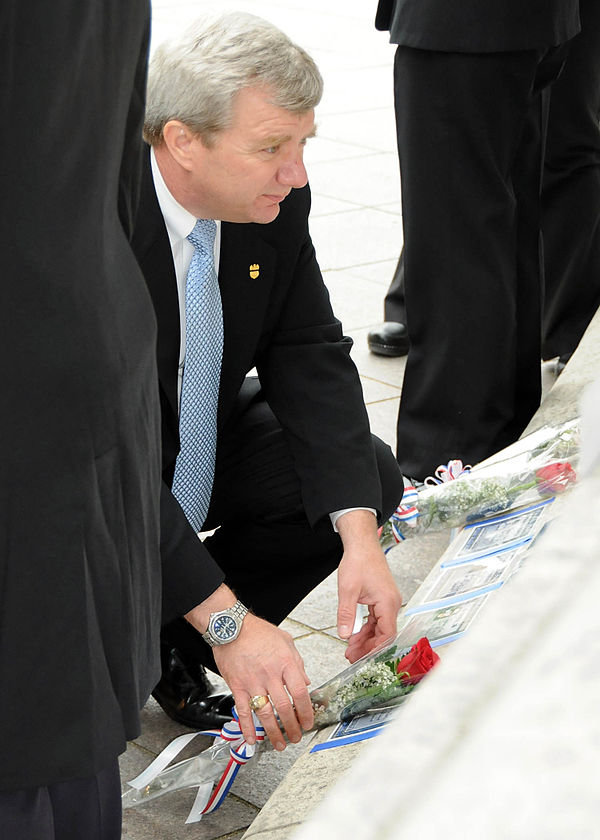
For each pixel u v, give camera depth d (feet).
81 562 3.04
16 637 3.03
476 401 9.70
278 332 6.63
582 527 0.73
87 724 3.15
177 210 5.81
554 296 12.04
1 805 3.23
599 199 11.60
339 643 7.81
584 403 0.91
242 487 6.79
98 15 2.61
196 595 5.22
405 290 9.77
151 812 6.09
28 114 2.58
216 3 34.42
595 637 0.64
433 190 9.32
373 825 0.60
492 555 6.45
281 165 5.51
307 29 32.63
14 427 2.87
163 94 5.42
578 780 0.58
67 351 2.84
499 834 0.57
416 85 9.13
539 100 9.37
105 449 3.05
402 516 7.14
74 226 2.76
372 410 11.45
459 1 8.72
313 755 5.08
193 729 6.86
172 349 6.05
